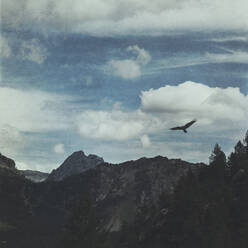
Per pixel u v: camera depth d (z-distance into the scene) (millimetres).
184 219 176000
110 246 155500
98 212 161375
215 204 181500
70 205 157250
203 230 163875
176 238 173500
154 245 183375
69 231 148875
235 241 162250
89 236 148000
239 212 178875
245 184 193500
